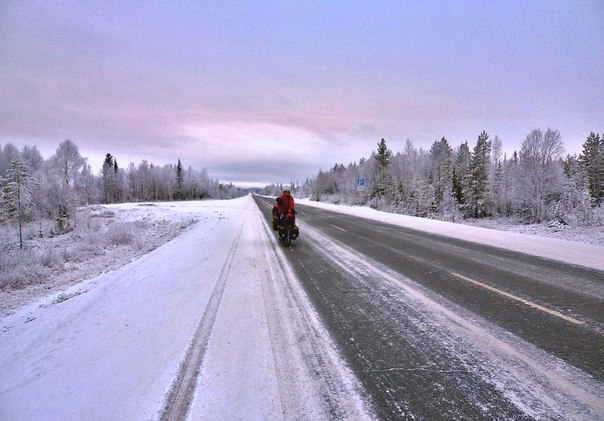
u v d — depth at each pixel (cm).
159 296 541
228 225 1762
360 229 1542
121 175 10088
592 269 715
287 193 1104
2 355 362
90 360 334
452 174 5447
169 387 280
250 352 341
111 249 1231
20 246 1348
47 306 552
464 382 286
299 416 242
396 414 245
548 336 378
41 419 246
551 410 247
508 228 1803
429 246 1037
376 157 6238
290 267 743
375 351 344
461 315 445
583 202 1928
